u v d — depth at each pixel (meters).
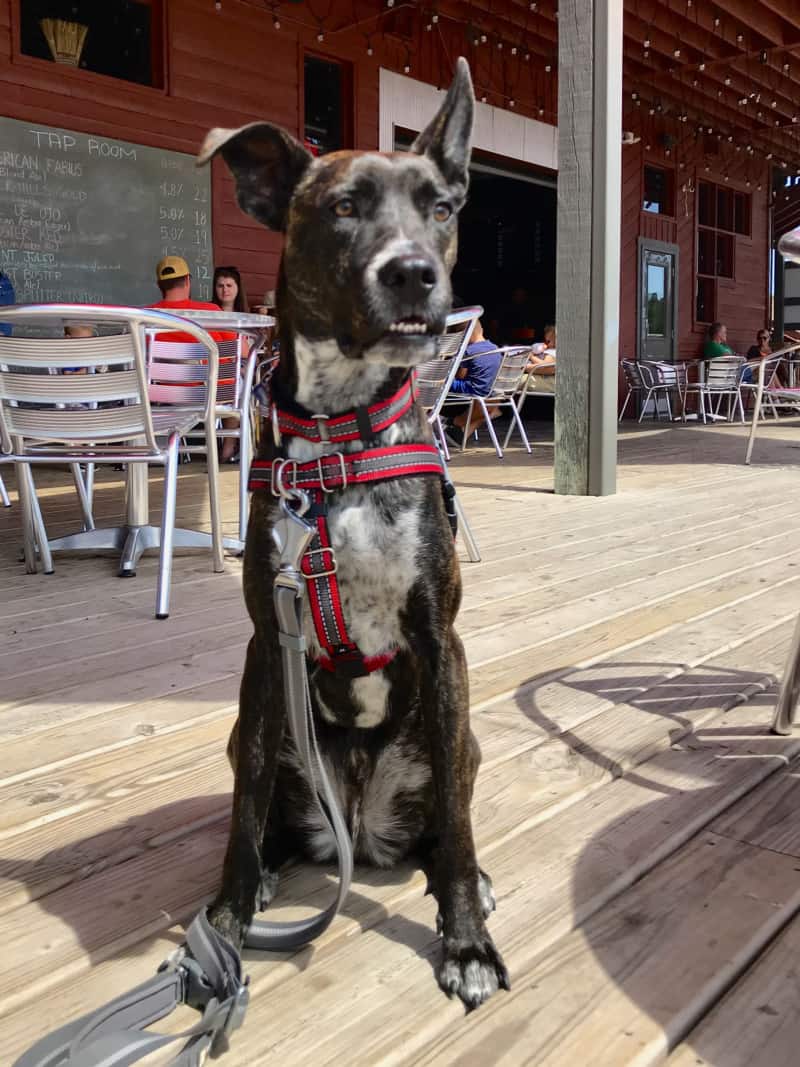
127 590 3.75
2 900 1.63
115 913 1.61
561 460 6.16
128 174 8.39
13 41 7.57
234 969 1.34
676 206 15.47
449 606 1.54
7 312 3.21
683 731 2.34
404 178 1.54
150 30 8.55
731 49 12.03
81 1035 1.23
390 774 1.67
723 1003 1.37
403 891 1.68
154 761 2.18
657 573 4.00
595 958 1.47
